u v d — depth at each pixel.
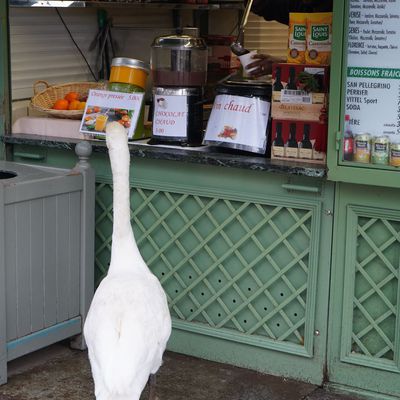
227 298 4.11
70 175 4.03
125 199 3.37
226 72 5.77
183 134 4.20
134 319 3.02
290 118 3.86
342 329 3.79
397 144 3.49
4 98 4.50
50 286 4.02
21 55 4.76
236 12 6.41
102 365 2.87
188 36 4.22
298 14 3.81
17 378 3.98
